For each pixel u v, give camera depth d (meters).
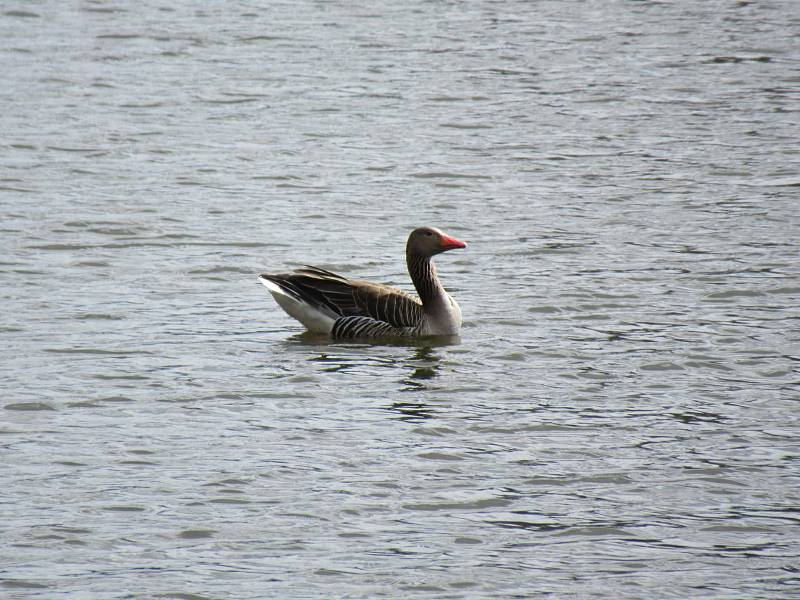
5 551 11.99
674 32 40.91
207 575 11.68
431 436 14.62
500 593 11.48
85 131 29.80
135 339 17.77
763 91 34.12
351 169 27.50
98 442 14.30
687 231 23.33
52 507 12.80
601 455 14.19
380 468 13.81
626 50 38.62
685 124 31.14
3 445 14.16
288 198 25.42
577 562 12.03
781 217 24.12
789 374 16.55
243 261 21.62
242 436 14.54
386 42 39.47
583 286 20.31
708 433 14.76
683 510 12.99
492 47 39.00
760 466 13.94
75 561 11.88
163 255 21.81
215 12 43.19
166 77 35.06
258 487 13.32
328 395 15.80
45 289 19.88
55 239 22.38
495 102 33.12
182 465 13.77
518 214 24.53
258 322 18.77
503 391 16.00
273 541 12.30
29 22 40.97
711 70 36.28
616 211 24.66
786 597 11.47
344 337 18.11
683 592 11.54
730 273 20.86
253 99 33.09
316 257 21.94
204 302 19.59
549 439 14.58
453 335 18.22
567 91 34.22
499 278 20.84
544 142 29.73
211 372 16.53
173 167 27.30
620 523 12.73
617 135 30.25
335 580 11.63
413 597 11.40
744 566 11.98
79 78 34.66
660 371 16.70
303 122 31.16
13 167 26.89
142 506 12.88
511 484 13.50
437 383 16.25
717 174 27.09
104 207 24.38
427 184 26.53
